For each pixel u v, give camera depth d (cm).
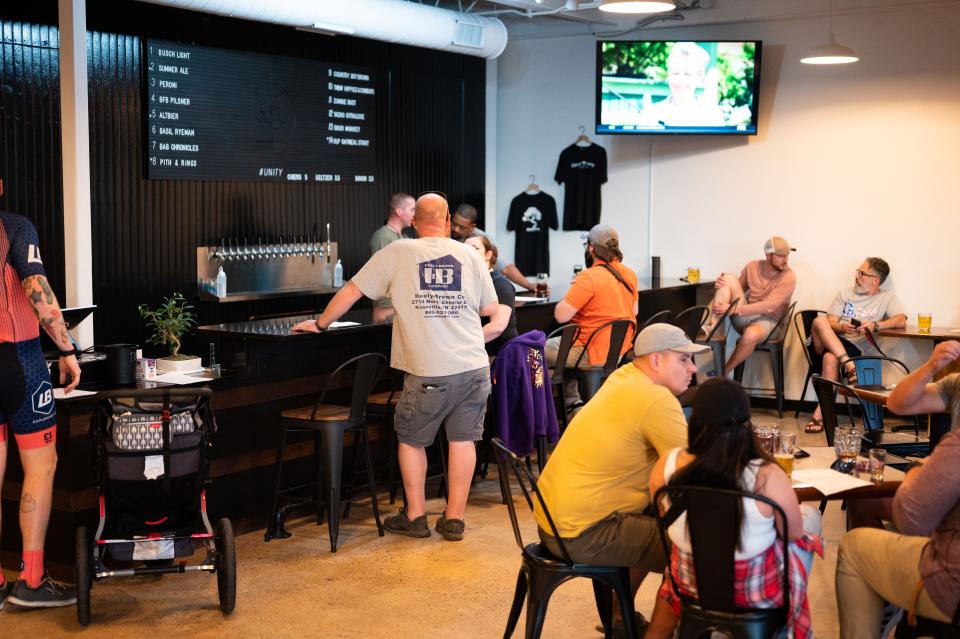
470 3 883
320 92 760
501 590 439
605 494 337
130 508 400
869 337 752
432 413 492
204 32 679
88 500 448
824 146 811
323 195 773
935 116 769
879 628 317
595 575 340
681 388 344
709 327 824
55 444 421
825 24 802
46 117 583
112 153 630
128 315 645
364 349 573
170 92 658
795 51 816
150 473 393
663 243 885
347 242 795
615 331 617
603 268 624
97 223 624
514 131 943
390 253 488
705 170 861
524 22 920
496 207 955
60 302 598
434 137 865
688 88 820
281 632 394
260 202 725
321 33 694
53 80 586
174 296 671
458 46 795
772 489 283
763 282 809
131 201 643
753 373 854
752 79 807
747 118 814
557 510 341
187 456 397
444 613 414
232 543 405
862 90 793
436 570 463
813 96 811
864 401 511
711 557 286
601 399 347
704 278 870
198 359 509
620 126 838
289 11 649
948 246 772
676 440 331
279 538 507
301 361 535
